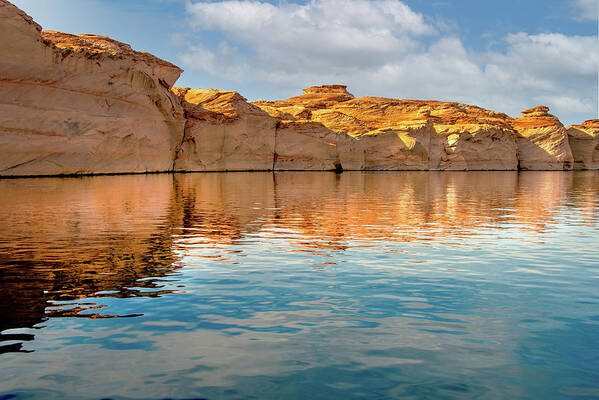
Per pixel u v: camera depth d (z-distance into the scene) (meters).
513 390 3.96
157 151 52.22
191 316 5.75
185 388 3.96
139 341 4.95
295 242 11.16
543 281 7.56
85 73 41.06
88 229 12.56
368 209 18.86
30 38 34.91
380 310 6.02
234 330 5.29
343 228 13.57
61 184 29.28
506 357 4.60
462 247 10.63
